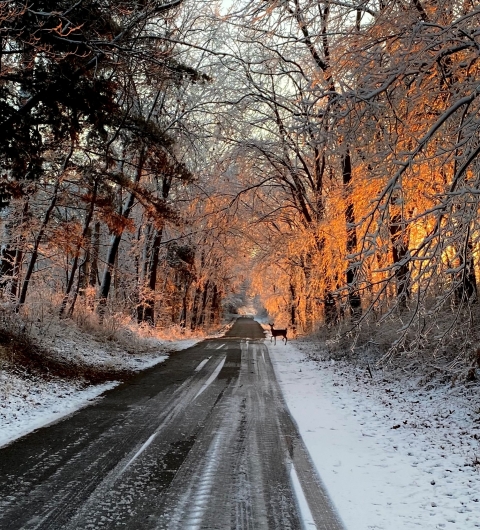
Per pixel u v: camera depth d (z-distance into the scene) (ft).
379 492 16.63
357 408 31.78
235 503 15.33
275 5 27.53
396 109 26.20
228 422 26.58
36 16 30.01
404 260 21.61
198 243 107.24
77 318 60.59
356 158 35.81
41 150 39.91
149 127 48.49
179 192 91.56
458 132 22.39
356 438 24.06
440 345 27.22
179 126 75.10
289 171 73.51
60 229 51.75
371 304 23.94
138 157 57.26
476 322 29.89
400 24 25.86
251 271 106.11
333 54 29.81
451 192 19.88
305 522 14.05
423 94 25.05
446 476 18.39
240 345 87.92
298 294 114.32
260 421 27.12
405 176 24.79
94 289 70.90
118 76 45.57
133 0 36.29
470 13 20.74
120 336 64.49
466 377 32.71
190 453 20.58
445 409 30.76
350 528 13.74
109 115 41.09
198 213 84.02
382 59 25.79
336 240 53.62
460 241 21.38
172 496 15.72
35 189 49.11
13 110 33.45
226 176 78.59
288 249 81.15
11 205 48.67
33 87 33.45
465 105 22.57
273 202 87.45
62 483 16.67
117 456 19.89
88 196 53.52
